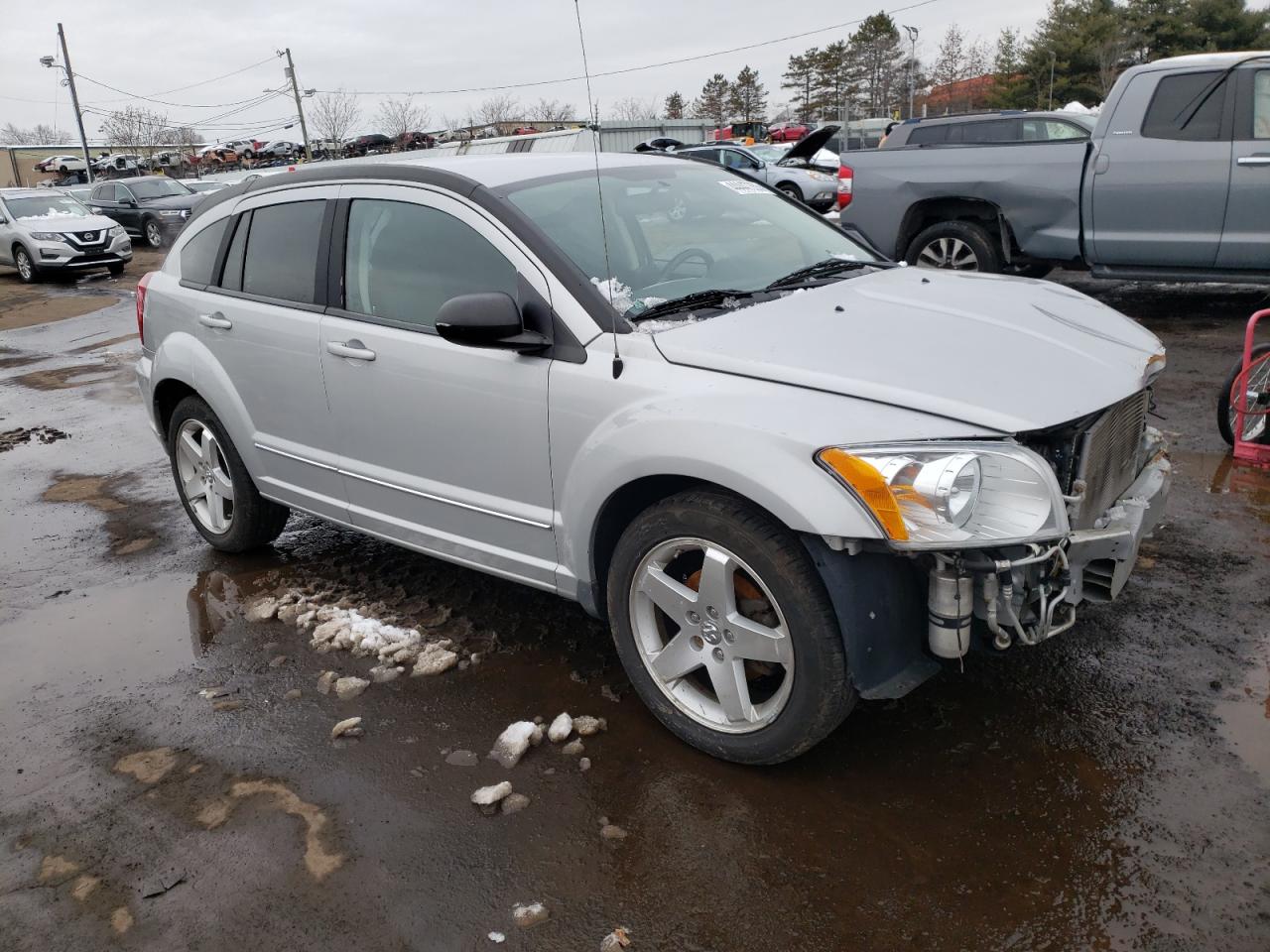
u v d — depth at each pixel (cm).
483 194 337
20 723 347
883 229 968
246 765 313
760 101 8081
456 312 296
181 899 257
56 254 1869
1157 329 836
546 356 312
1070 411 260
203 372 441
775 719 279
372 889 257
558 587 334
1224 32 5341
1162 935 227
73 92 5053
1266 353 510
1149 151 797
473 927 242
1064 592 265
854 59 7038
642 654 308
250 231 427
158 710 350
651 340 293
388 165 374
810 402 262
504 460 331
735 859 259
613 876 256
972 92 6506
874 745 301
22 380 989
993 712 314
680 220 375
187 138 7244
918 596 269
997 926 233
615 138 3628
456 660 365
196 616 425
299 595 434
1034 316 321
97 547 514
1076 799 272
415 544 379
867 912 239
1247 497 473
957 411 253
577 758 305
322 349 381
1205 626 357
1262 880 240
